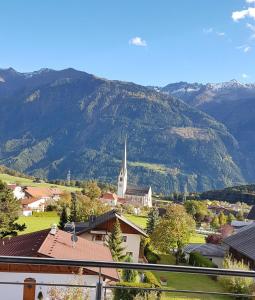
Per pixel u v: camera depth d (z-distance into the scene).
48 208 106.19
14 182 182.88
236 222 88.81
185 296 27.91
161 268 5.44
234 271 5.46
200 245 59.50
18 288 24.91
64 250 29.72
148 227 76.12
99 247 35.75
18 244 31.69
